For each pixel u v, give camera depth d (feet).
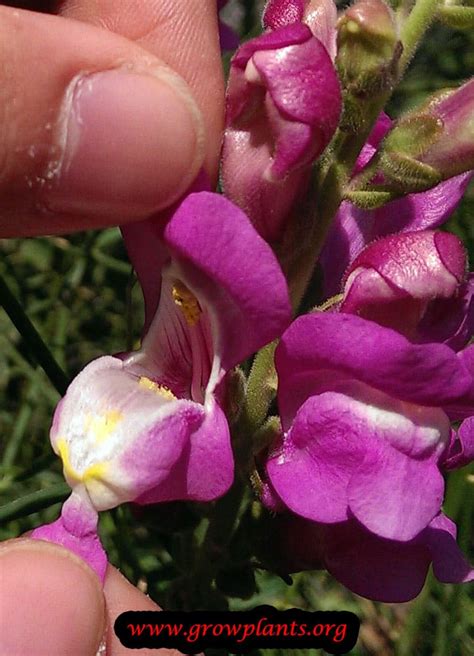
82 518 0.18
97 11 0.24
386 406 0.19
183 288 0.19
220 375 0.19
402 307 0.19
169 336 0.20
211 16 0.24
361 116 0.19
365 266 0.19
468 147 0.19
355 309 0.19
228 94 0.19
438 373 0.18
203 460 0.19
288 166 0.18
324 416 0.19
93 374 0.19
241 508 0.23
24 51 0.18
